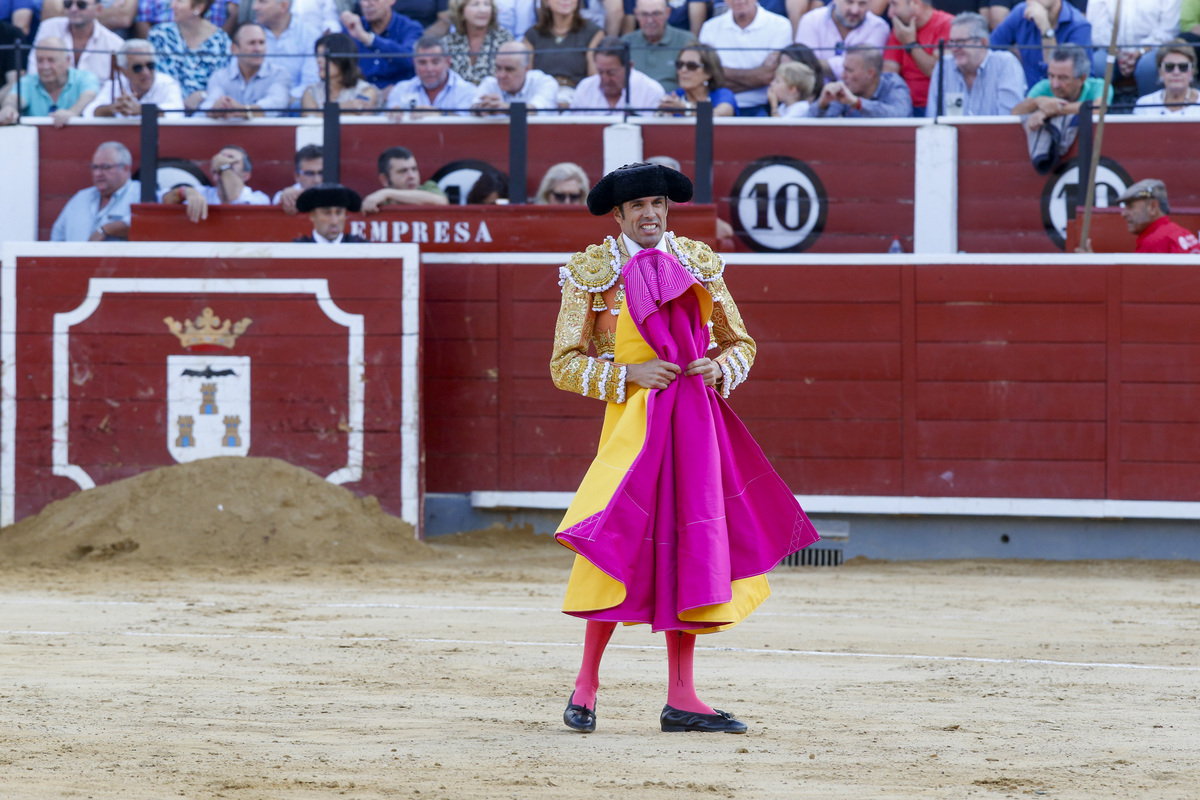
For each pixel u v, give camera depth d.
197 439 35.06
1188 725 12.73
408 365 34.94
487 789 9.58
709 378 12.57
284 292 35.19
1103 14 40.41
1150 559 34.41
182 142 40.19
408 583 27.98
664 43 41.34
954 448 34.78
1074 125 38.59
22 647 17.97
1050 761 10.87
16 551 32.62
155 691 14.30
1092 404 34.34
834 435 35.09
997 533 34.97
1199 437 34.03
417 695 14.37
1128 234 36.50
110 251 35.31
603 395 12.36
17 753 10.74
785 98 40.22
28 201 40.56
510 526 36.09
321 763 10.49
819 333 35.22
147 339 35.25
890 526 35.19
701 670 16.69
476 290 36.22
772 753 11.12
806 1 41.81
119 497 33.38
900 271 34.97
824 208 39.44
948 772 10.38
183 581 28.11
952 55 40.16
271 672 15.98
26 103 41.97
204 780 9.79
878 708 13.76
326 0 43.06
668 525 12.01
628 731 12.23
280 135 40.16
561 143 39.50
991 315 34.69
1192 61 38.50
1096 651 18.86
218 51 42.97
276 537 32.41
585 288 12.48
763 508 12.48
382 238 37.09
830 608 24.42
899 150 39.31
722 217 39.72
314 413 35.03
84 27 43.19
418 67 41.09
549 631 20.58
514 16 41.50
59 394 35.16
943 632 21.00
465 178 39.53
